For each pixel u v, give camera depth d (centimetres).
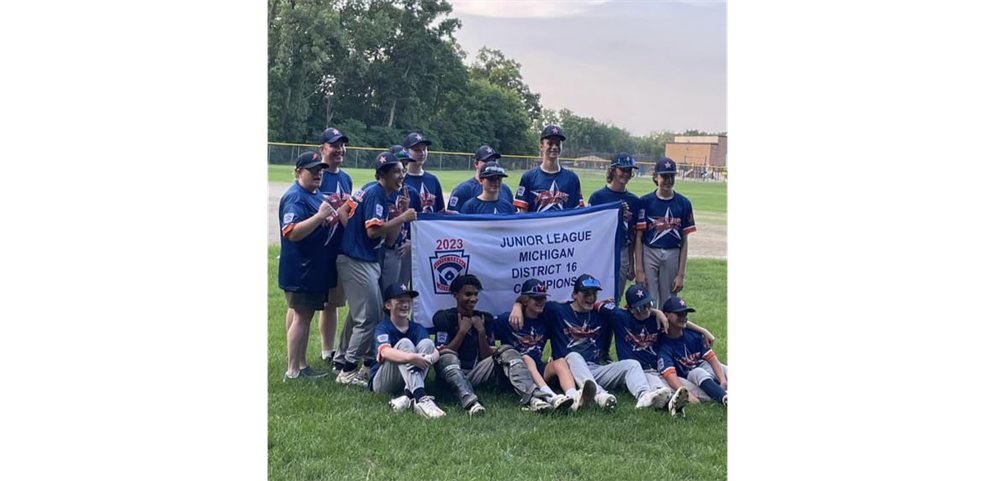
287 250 585
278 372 605
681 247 688
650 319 601
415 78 4841
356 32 4566
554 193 683
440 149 4934
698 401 585
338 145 624
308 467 450
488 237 612
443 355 560
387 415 524
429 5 4825
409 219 590
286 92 4325
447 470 451
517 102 5288
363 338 589
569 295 626
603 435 510
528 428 515
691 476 461
